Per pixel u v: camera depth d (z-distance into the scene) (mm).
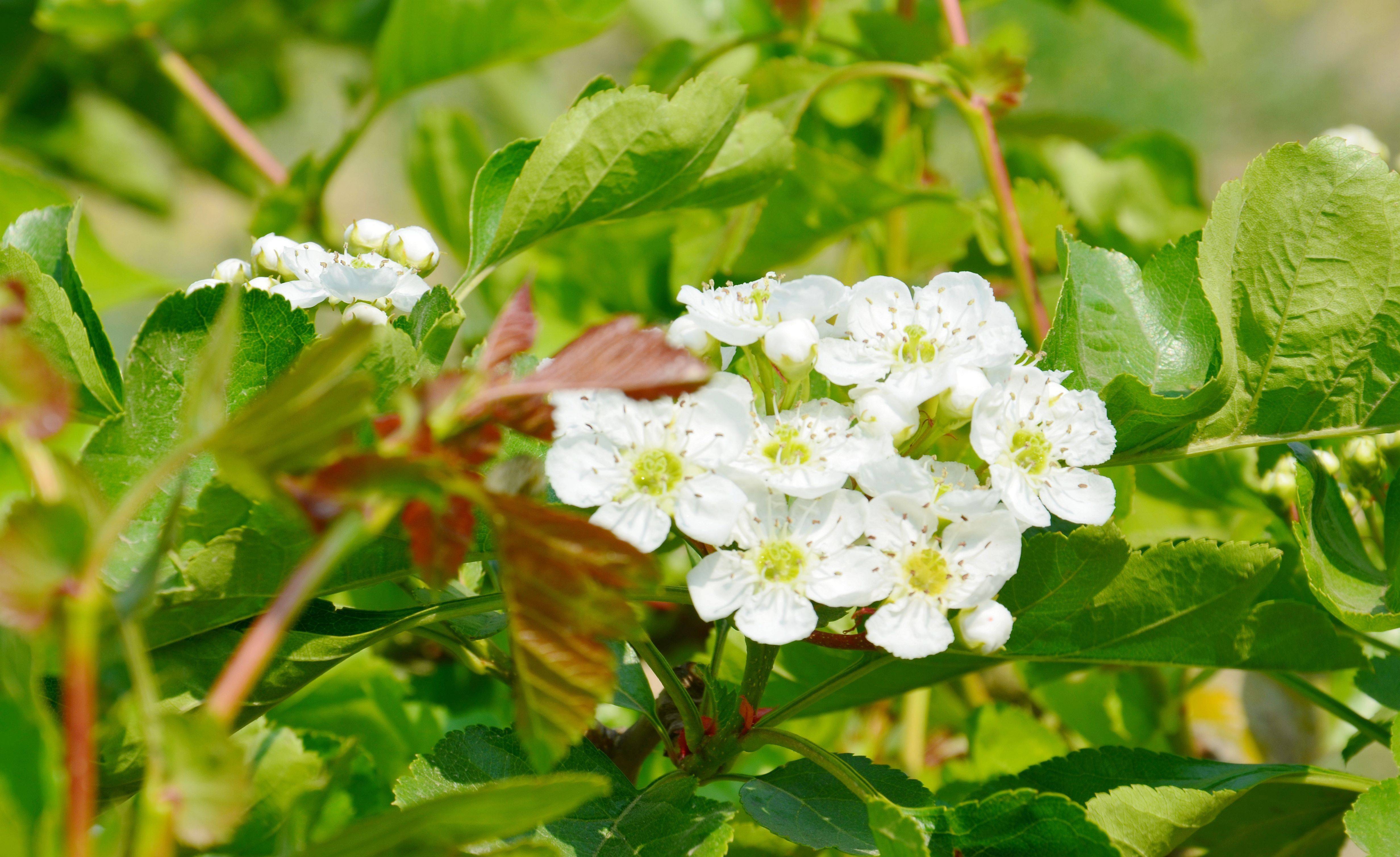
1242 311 488
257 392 463
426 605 474
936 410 468
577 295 701
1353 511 514
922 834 446
